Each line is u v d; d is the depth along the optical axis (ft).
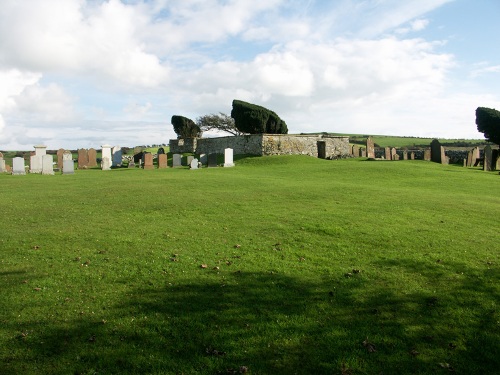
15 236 30.71
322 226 34.01
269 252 27.66
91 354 15.89
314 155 136.87
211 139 146.30
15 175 80.53
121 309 19.33
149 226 34.68
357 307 19.85
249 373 15.01
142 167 111.24
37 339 16.80
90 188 56.90
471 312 19.45
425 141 278.05
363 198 49.24
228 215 39.27
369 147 134.82
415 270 24.39
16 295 20.54
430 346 16.85
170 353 16.11
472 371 15.37
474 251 27.71
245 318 18.65
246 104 160.66
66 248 28.02
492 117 133.08
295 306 19.83
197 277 23.11
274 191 54.49
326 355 16.08
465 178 76.95
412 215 39.04
